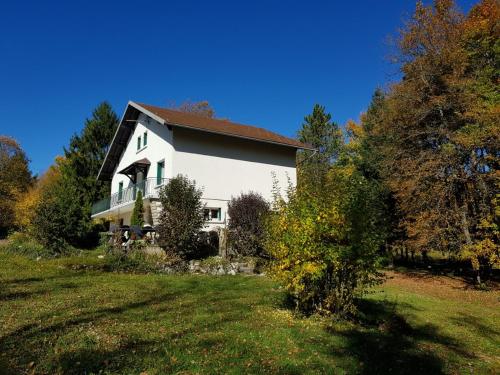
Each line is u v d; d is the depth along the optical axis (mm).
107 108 37938
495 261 17625
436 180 19594
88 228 18906
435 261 27641
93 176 34531
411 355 6535
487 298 15258
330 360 5762
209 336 6562
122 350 5703
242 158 25625
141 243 17438
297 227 8016
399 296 13750
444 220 19094
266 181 26344
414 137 21250
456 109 19891
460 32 20891
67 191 23938
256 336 6648
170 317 7910
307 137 43062
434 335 8508
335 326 7559
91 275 13344
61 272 13359
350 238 7766
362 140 28750
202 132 24250
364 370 5512
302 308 8516
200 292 11320
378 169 24469
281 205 8688
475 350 7656
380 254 8133
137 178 28094
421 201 19750
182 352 5711
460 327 9680
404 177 20859
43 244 17000
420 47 22328
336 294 7965
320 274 7676
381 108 26938
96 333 6484
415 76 21812
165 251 16453
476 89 19266
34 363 5270
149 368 5121
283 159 27641
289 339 6547
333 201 7918
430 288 17375
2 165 46344
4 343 5965
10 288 10344
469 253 17531
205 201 23484
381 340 7074
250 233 18031
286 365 5422
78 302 9023
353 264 7812
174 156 23000
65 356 5410
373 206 8383
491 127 17250
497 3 20219
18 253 16719
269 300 10172
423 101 21406
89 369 5027
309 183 8734
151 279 13148
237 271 15992
